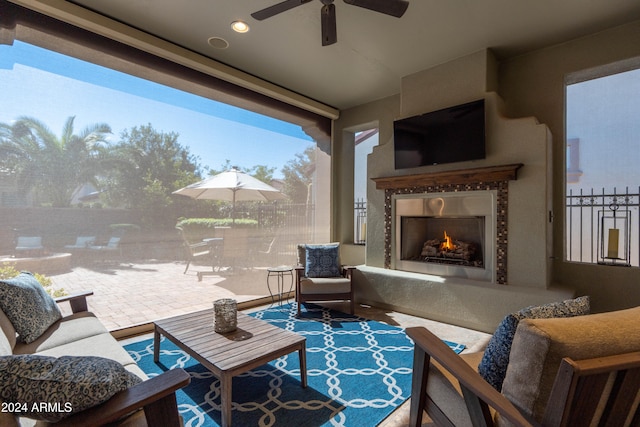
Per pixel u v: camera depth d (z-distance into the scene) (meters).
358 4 2.12
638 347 1.04
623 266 3.07
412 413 1.68
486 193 3.50
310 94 4.74
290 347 2.04
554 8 2.82
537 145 3.19
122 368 1.11
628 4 2.77
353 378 2.32
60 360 1.03
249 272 4.18
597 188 3.36
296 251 4.77
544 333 1.01
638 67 3.19
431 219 4.34
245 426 1.79
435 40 3.34
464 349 2.82
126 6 2.79
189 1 2.74
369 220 4.52
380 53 3.59
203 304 3.70
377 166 4.44
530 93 3.61
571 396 0.94
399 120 4.10
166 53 3.32
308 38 3.30
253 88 4.17
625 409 1.09
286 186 4.67
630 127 3.22
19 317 1.94
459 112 3.60
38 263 2.64
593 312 3.20
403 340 3.03
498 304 3.16
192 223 3.63
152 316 3.30
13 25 2.54
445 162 3.70
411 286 3.80
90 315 2.46
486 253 3.52
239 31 3.18
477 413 1.18
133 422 1.12
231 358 1.85
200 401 2.03
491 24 3.06
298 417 1.88
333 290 3.80
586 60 3.26
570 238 3.50
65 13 2.69
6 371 0.92
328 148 5.33
